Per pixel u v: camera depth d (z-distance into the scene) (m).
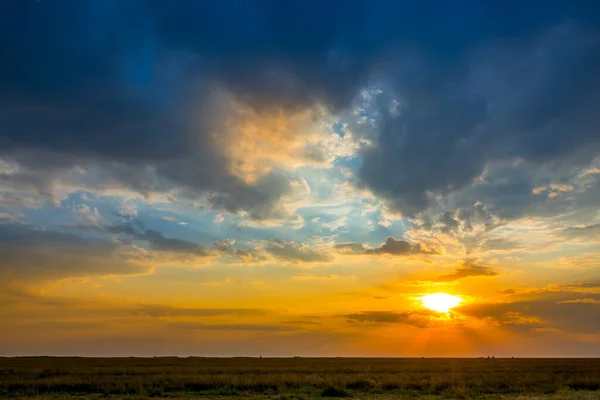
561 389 32.28
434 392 30.27
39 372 45.78
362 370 58.06
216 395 28.42
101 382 31.31
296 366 72.62
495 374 45.66
